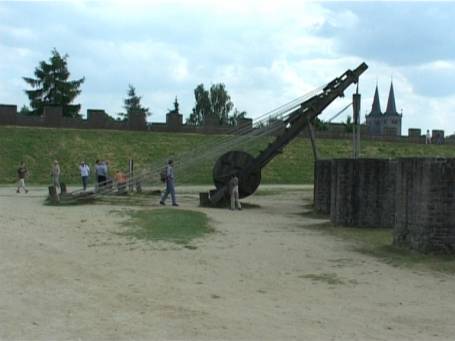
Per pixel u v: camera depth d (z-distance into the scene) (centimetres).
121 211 2350
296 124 3102
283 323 831
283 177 5672
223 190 2894
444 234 1379
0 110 5794
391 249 1477
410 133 7469
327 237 1752
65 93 9119
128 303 923
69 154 5362
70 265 1223
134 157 5569
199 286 1060
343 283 1112
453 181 1375
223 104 13925
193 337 754
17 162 5041
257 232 1856
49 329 778
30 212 2244
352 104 3164
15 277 1091
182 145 5956
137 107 11844
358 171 1966
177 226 1870
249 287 1064
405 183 1469
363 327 826
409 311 918
